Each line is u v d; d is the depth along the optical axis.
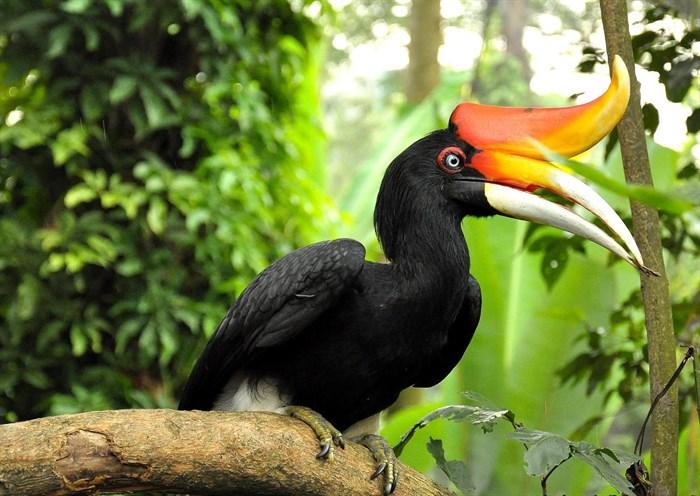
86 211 5.94
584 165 1.99
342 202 7.90
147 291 5.66
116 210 5.89
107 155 5.87
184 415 2.66
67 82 5.77
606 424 5.54
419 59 9.45
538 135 3.10
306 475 2.80
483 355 5.66
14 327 5.60
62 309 5.63
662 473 2.95
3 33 5.75
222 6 5.84
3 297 5.72
